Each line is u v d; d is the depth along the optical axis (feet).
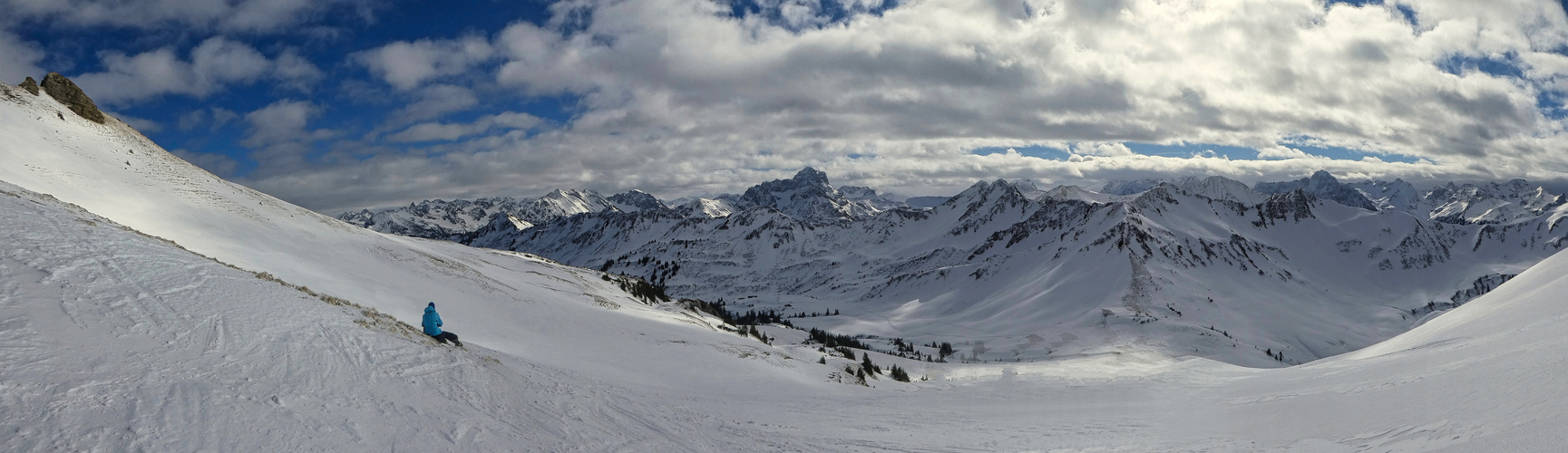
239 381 41.39
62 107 262.47
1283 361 570.05
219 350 45.34
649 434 56.70
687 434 59.88
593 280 400.67
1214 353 533.96
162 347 43.01
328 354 51.13
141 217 183.32
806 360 213.25
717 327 313.73
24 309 42.11
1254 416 76.48
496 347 120.67
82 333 41.37
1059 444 66.69
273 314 56.39
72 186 187.83
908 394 148.87
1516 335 90.22
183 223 191.42
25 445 28.84
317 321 59.11
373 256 227.81
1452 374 70.03
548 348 135.85
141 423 33.01
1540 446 34.65
